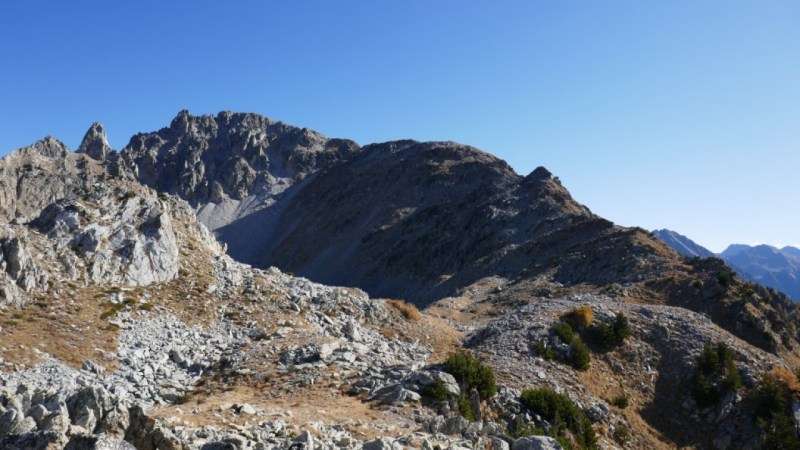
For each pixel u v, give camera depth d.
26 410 16.80
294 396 31.12
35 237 49.97
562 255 115.88
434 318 67.94
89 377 34.91
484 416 29.88
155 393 34.62
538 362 44.25
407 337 55.69
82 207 55.06
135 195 60.59
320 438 20.41
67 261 48.25
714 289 69.06
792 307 70.62
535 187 194.25
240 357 40.62
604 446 35.72
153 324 45.28
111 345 40.03
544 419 31.91
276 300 55.81
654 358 48.22
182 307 50.06
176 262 56.38
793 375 44.53
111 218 55.72
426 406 28.23
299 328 49.53
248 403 29.22
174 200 71.12
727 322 63.62
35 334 38.22
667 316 54.38
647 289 72.94
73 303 44.22
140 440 16.12
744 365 45.88
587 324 51.16
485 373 32.09
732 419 41.38
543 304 60.00
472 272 142.00
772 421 39.00
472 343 54.97
